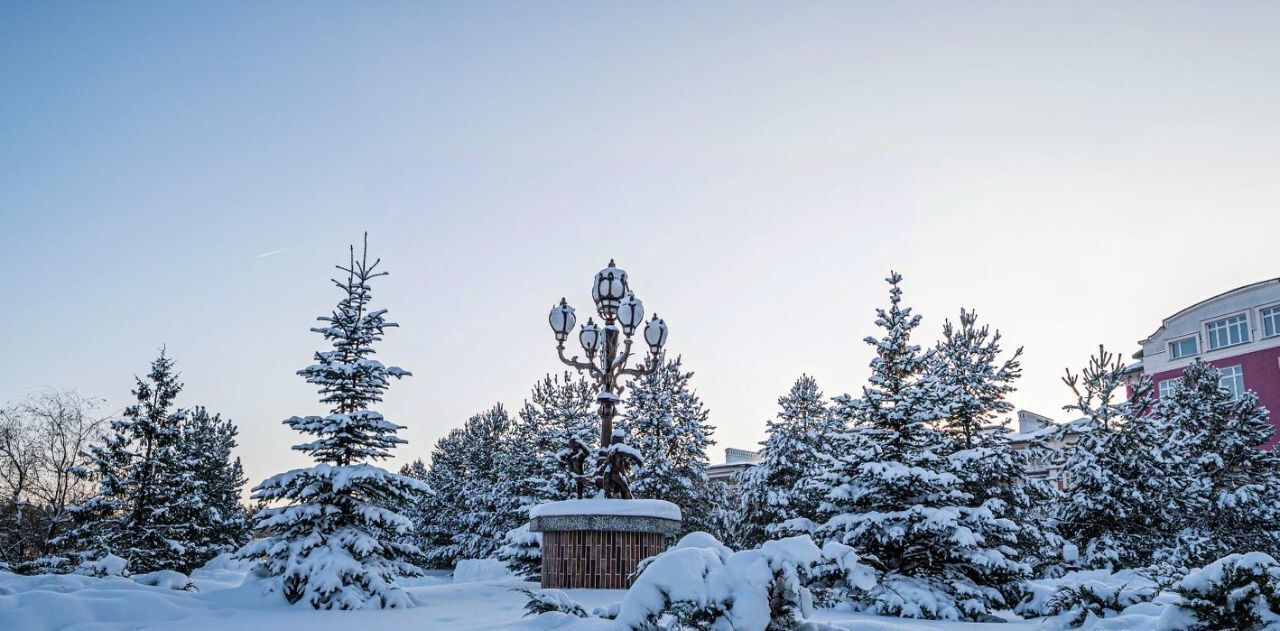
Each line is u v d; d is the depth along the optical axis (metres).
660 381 35.47
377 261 14.73
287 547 12.55
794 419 30.98
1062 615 10.94
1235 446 28.11
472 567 24.23
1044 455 26.16
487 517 44.94
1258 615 7.57
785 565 6.59
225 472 43.22
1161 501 23.06
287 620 10.45
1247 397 28.97
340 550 12.29
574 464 16.12
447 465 55.59
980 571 13.73
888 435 15.22
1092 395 24.61
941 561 13.91
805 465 28.27
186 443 27.58
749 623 6.21
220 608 11.48
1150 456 23.20
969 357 28.48
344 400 13.97
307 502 13.16
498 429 51.91
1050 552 20.08
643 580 6.60
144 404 26.06
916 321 16.23
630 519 14.14
